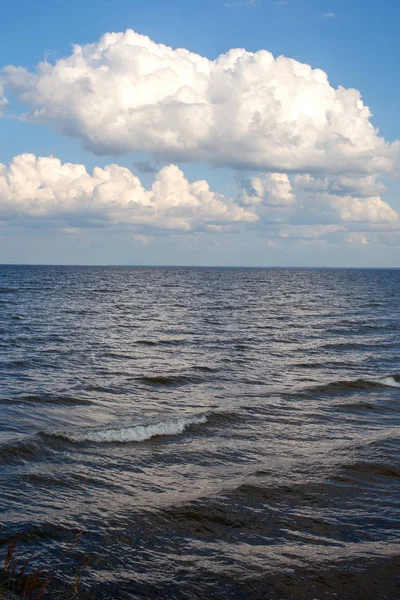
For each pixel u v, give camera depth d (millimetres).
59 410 15344
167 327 38594
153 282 131375
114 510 8969
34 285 99250
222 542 8125
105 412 15375
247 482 10430
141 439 12852
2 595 6172
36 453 11406
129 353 26344
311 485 10422
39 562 7207
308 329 39062
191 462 11516
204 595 6750
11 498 9156
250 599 6715
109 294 79000
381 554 7906
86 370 21688
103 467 10930
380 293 98250
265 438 13414
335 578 7234
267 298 77875
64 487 9805
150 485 10133
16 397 16516
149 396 17547
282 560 7652
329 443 13117
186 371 21938
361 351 28906
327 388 19359
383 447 12844
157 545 7926
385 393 18953
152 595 6684
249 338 33438
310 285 131875
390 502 9773
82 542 7836
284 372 22453
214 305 61844
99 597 6559
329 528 8688
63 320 41125
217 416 15094
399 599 6840
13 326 35875
